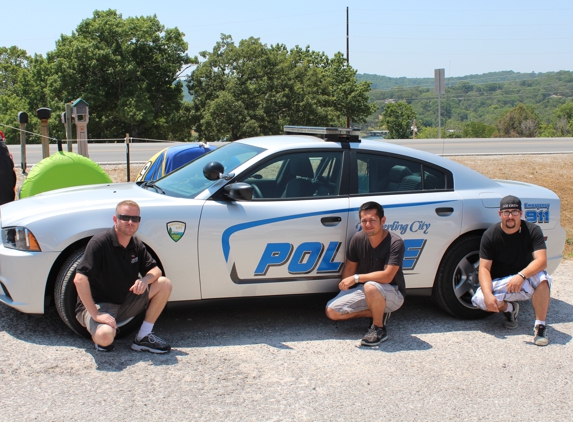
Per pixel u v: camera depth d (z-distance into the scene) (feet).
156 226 14.12
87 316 13.24
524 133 278.87
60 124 150.20
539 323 14.83
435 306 17.66
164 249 14.20
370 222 14.25
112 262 13.12
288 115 140.46
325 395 11.68
